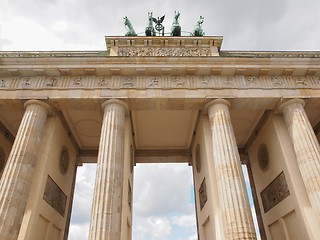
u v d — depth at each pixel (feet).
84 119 124.06
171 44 124.77
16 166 86.28
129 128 112.06
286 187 99.81
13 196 81.20
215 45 124.98
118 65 107.14
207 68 108.37
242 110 119.24
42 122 100.89
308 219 86.53
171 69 108.17
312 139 94.07
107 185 82.79
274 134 110.01
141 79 108.99
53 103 104.27
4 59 105.70
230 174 85.87
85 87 105.40
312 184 86.89
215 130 97.91
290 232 99.71
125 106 104.53
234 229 76.84
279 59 107.86
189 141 144.97
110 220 76.95
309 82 109.91
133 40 123.54
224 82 108.58
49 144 103.55
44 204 98.53
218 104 103.09
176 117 125.70
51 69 106.52
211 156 103.04
